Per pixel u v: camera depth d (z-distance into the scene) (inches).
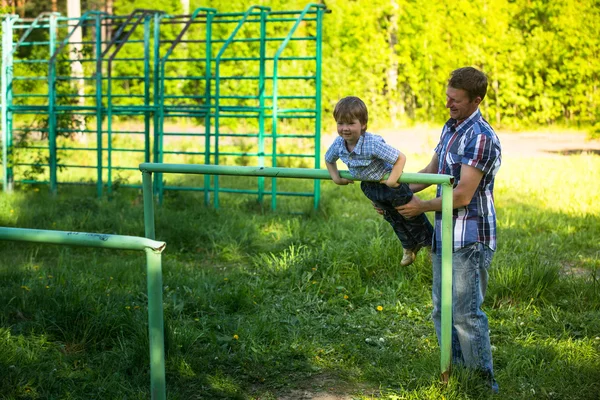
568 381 184.1
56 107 477.7
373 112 829.2
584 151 657.0
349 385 189.5
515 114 832.3
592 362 196.5
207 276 279.3
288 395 183.8
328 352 208.7
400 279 269.9
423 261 276.8
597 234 350.9
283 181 519.5
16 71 719.7
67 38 477.7
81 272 269.4
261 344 213.2
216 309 241.8
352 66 823.7
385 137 770.8
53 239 137.6
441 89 854.5
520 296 252.4
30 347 205.0
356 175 177.0
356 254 284.5
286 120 757.3
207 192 438.0
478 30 823.7
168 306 240.2
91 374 189.0
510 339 219.0
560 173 524.7
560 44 797.9
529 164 570.3
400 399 176.7
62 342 210.5
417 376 188.5
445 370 176.4
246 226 362.0
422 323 234.1
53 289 239.9
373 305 251.0
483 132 166.4
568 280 264.5
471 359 176.7
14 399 175.6
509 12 838.5
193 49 861.8
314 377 194.2
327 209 409.7
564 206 414.0
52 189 478.6
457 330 176.1
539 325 228.8
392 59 834.2
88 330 212.1
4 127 491.2
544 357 200.4
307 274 274.5
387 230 328.8
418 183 172.1
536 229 360.5
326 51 825.5
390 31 856.3
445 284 170.4
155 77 448.1
